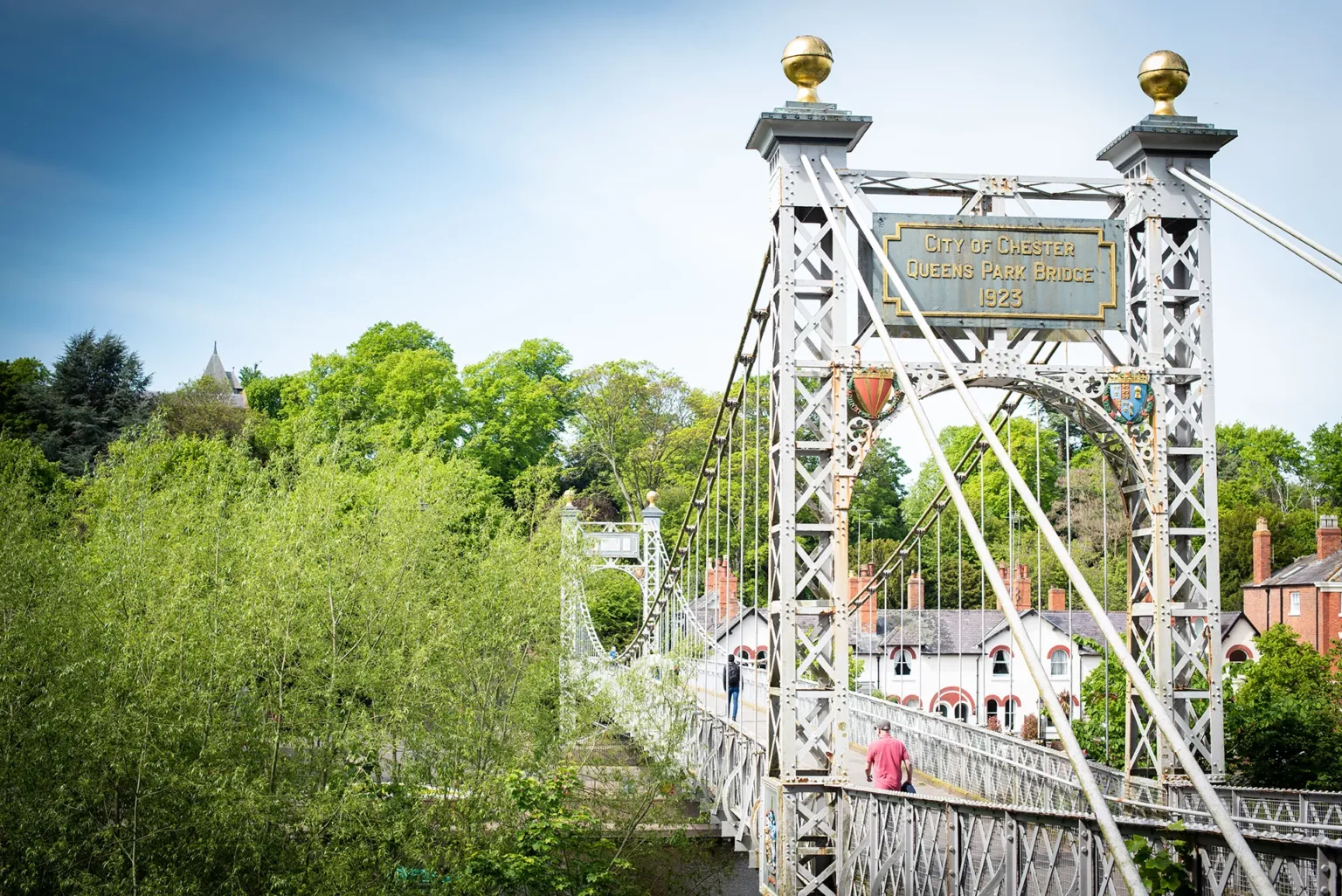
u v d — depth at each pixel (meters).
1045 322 15.95
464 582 21.97
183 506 20.44
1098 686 25.73
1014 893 10.61
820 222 16.16
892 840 13.43
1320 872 7.48
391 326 64.00
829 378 15.66
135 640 16.20
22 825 14.48
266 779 17.05
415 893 17.55
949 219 15.93
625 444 67.81
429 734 18.94
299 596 18.36
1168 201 16.45
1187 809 14.12
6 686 14.91
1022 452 55.25
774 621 15.70
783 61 16.12
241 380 94.81
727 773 20.12
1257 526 49.38
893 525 63.31
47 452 47.91
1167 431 16.34
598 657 25.80
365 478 24.36
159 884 14.80
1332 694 25.67
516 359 64.75
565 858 19.72
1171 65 16.45
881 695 35.59
